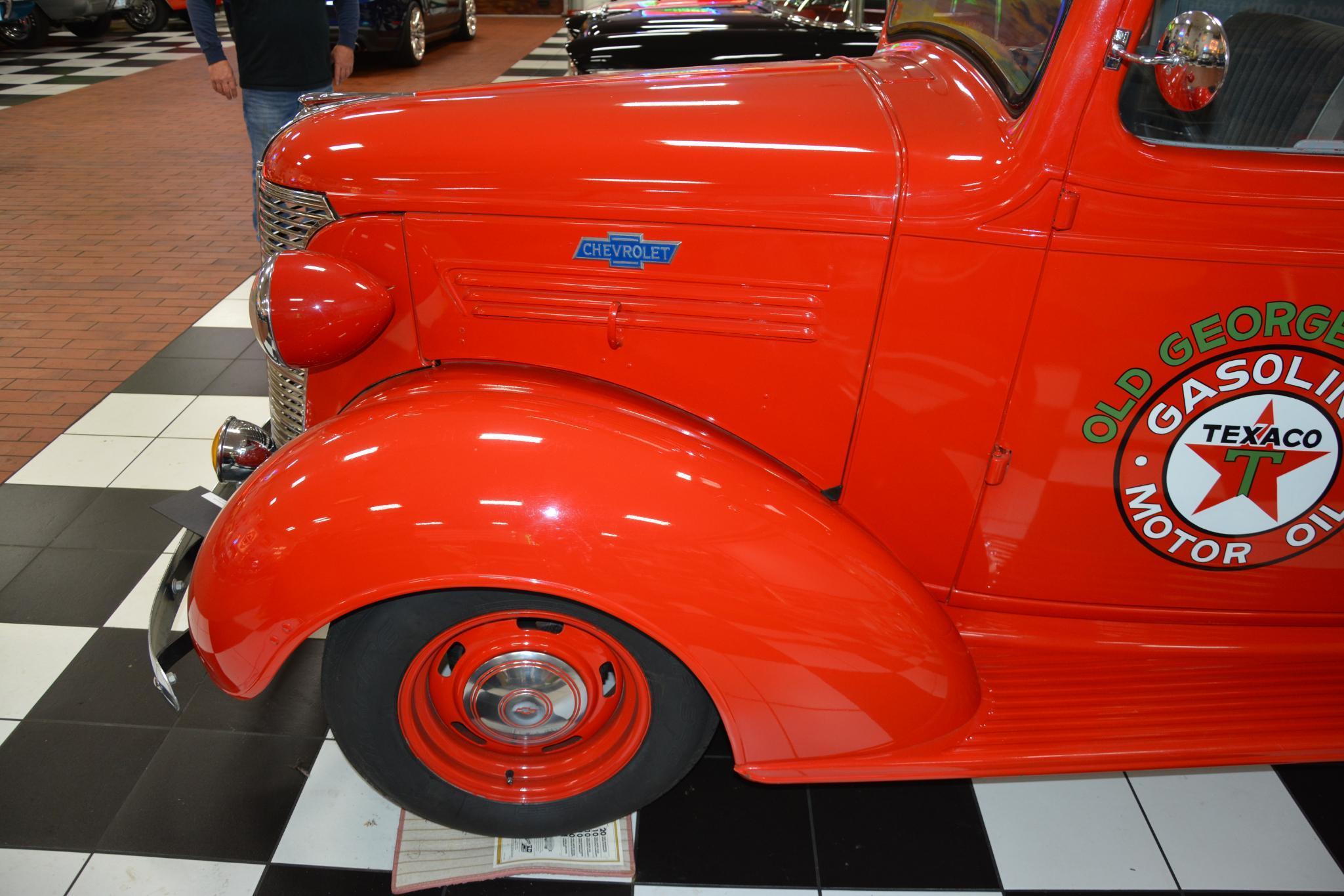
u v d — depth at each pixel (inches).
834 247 59.9
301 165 65.7
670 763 66.6
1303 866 71.0
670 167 61.3
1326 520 65.9
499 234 63.5
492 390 63.1
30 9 374.0
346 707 63.2
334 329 63.0
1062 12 54.4
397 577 57.3
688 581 57.7
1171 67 51.4
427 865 69.3
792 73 70.2
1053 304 58.8
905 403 63.6
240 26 151.4
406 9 347.6
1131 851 71.9
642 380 66.0
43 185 221.5
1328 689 68.1
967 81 64.6
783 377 64.2
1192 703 66.6
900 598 61.8
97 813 73.5
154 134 265.6
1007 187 56.7
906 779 64.1
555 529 56.7
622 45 194.5
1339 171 54.9
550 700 66.2
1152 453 63.2
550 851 70.2
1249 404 61.3
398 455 58.2
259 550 58.2
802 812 74.6
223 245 190.1
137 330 153.1
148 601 95.6
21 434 123.3
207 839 71.9
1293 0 58.1
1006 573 69.6
